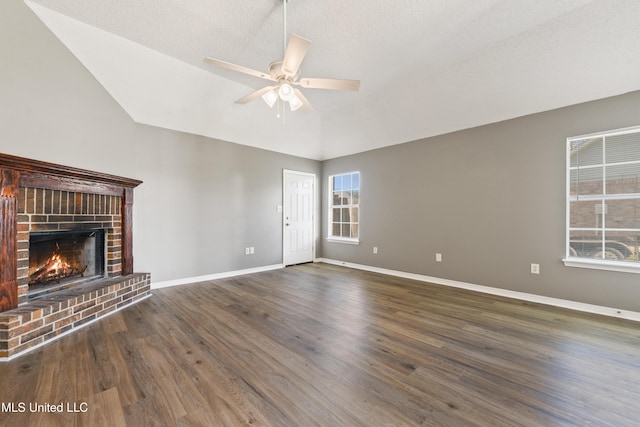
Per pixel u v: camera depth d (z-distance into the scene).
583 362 1.91
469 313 2.84
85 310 2.52
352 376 1.75
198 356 1.98
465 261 3.77
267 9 2.20
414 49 2.73
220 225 4.36
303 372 1.79
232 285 3.92
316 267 5.25
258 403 1.50
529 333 2.37
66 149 2.62
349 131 4.72
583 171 2.96
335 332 2.39
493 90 3.11
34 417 1.37
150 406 1.46
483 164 3.60
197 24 2.41
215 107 3.75
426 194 4.19
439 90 3.36
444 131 3.94
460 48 2.70
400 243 4.52
